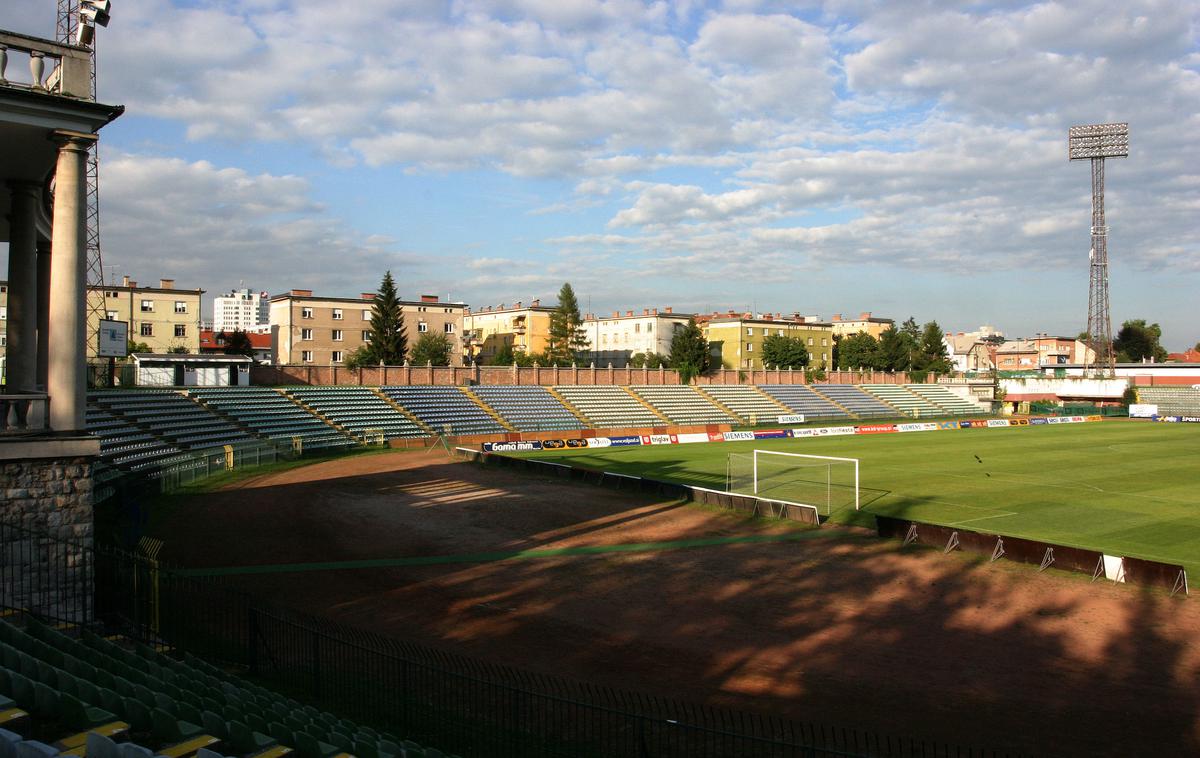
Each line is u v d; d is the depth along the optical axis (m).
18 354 20.84
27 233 20.86
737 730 13.88
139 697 10.63
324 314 107.81
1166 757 13.30
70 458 16.50
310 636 18.06
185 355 64.69
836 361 151.62
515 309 139.12
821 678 16.66
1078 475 48.66
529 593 22.72
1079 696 15.87
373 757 9.84
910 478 47.59
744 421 92.81
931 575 25.25
